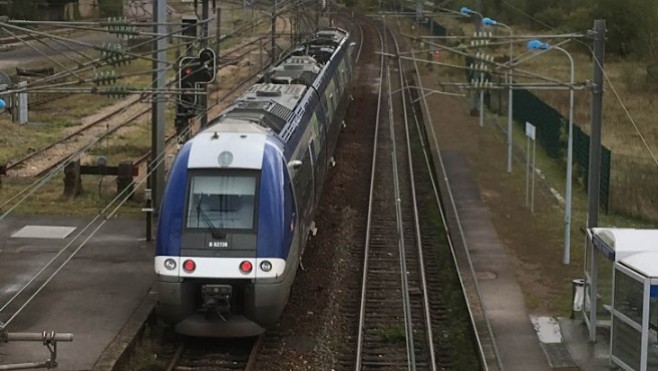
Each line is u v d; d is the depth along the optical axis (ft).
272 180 74.95
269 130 82.48
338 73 168.25
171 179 75.36
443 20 392.06
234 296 73.51
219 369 70.13
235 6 266.16
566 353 76.28
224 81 251.80
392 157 168.96
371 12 481.46
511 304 89.25
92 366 65.72
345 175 150.41
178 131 108.99
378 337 79.25
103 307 78.59
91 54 258.16
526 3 347.36
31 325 73.67
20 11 280.51
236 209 73.56
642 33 295.07
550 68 274.16
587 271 82.48
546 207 131.85
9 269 88.94
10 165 139.74
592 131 87.86
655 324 66.64
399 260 103.76
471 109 216.95
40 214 112.37
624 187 137.49
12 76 212.84
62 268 89.66
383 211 128.36
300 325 80.69
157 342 75.15
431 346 75.56
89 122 192.85
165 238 73.10
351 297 90.02
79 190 123.75
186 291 72.64
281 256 73.41
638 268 67.15
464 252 107.76
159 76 104.99
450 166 159.02
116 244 98.89
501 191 141.79
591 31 86.69
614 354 71.92
